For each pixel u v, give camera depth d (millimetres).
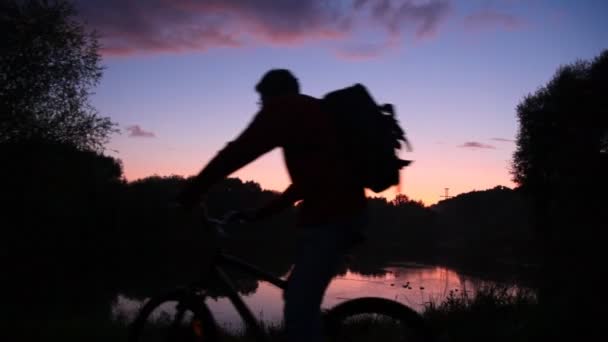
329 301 13984
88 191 27828
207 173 2400
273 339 4297
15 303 15305
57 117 22234
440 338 4445
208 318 2779
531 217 34531
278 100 2443
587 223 9172
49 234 26531
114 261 30906
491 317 5168
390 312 2758
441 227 108562
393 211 101312
